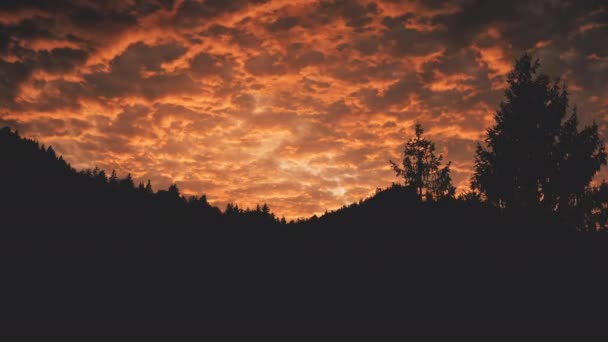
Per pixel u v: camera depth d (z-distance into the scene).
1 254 98.25
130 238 118.69
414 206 49.25
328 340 33.56
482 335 23.88
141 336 62.75
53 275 93.12
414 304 31.19
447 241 37.19
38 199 131.88
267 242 97.56
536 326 22.92
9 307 74.69
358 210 68.38
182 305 73.00
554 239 27.78
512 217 29.92
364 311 35.00
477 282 28.89
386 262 41.72
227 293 72.50
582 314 22.70
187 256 104.19
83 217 127.31
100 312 74.81
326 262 55.66
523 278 26.56
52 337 63.88
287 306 50.25
